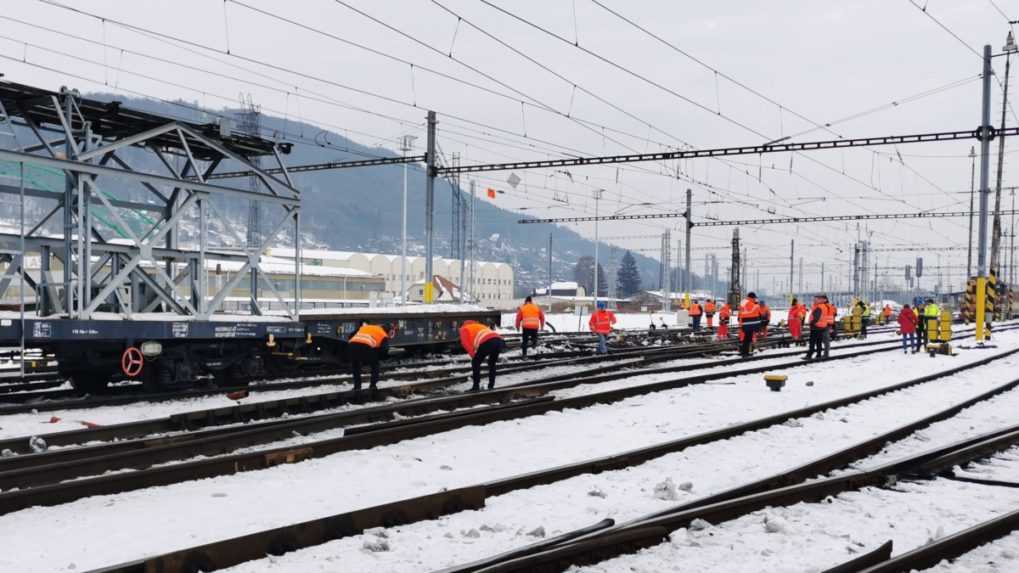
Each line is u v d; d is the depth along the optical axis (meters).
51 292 13.41
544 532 6.04
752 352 24.42
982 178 30.19
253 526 6.25
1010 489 7.65
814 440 10.29
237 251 16.19
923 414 12.62
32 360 13.86
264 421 11.20
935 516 6.68
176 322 14.16
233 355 15.71
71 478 7.86
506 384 16.53
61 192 13.71
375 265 111.38
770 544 5.85
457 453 9.20
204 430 10.02
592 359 21.64
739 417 12.16
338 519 5.82
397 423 10.58
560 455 9.20
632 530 5.61
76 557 5.52
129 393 14.79
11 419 11.42
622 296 193.38
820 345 22.44
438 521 6.33
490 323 25.44
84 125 13.62
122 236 15.29
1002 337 37.19
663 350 24.80
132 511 6.66
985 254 30.64
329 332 18.56
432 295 30.62
